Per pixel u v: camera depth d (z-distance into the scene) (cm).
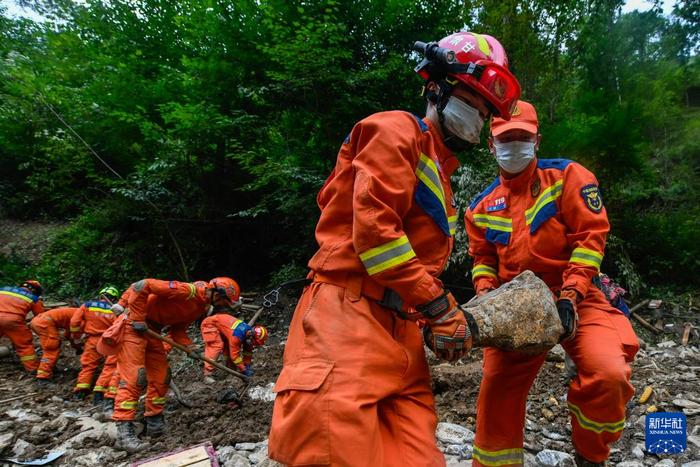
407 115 154
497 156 246
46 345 611
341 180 157
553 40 1049
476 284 271
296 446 133
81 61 1086
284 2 817
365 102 807
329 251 154
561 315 209
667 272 858
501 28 966
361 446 129
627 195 934
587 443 222
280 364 645
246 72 879
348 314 147
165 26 992
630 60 1208
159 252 1030
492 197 264
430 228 155
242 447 371
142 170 943
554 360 544
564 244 238
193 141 885
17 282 998
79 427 447
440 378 508
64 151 1055
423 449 142
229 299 548
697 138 1169
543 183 242
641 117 889
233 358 544
